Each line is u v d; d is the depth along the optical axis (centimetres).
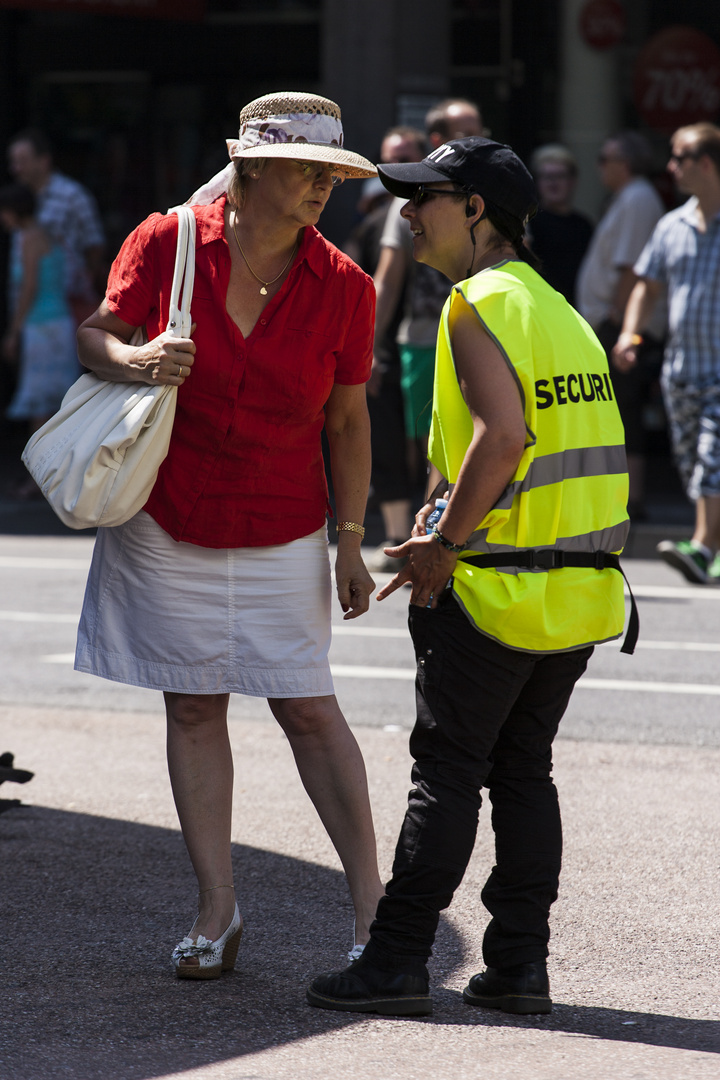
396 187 828
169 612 870
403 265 2128
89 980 862
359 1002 816
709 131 2086
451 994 852
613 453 823
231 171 855
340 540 910
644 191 2470
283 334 850
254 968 886
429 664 809
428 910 816
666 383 2161
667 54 3275
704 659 1733
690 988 859
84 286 3025
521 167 820
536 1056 759
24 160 2989
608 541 819
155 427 839
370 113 3008
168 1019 807
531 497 794
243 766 1311
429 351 2088
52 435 862
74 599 2069
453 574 798
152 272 859
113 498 841
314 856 1083
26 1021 802
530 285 808
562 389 795
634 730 1434
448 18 3066
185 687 871
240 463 857
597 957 905
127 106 3781
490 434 768
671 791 1236
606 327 2508
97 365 863
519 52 3372
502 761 834
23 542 2566
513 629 785
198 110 3753
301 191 827
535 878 823
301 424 866
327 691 888
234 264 848
